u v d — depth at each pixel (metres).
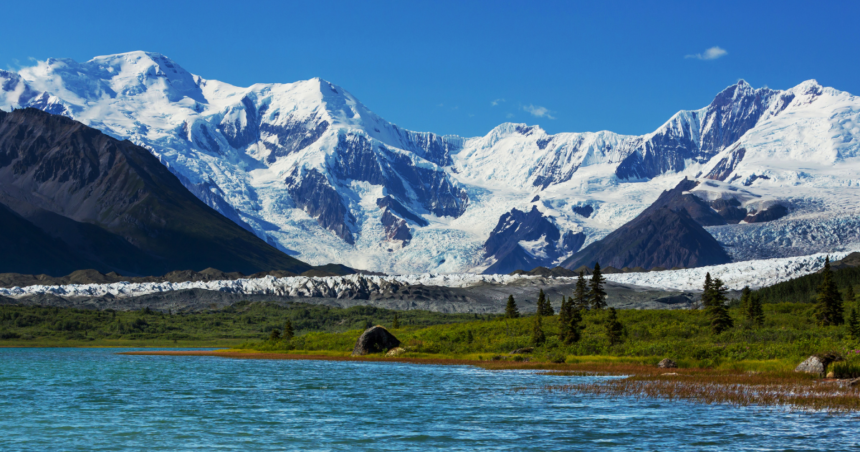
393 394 62.31
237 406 54.91
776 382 65.38
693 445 39.22
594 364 92.81
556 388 65.25
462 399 58.34
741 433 42.19
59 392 64.12
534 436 42.00
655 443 39.78
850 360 71.31
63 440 41.47
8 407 54.12
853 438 40.66
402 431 43.91
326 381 75.00
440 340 132.38
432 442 40.69
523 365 96.38
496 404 55.06
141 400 58.53
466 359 109.38
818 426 44.19
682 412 49.84
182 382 74.19
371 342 124.81
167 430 44.56
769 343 95.69
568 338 114.25
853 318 93.00
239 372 88.44
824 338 93.88
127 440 41.50
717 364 84.12
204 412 51.81
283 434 43.16
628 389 62.41
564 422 46.44
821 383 64.31
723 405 52.75
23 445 40.09
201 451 38.59
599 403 54.66
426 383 72.12
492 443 40.19
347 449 38.97
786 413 49.06
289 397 60.38
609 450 38.34
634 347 103.88
